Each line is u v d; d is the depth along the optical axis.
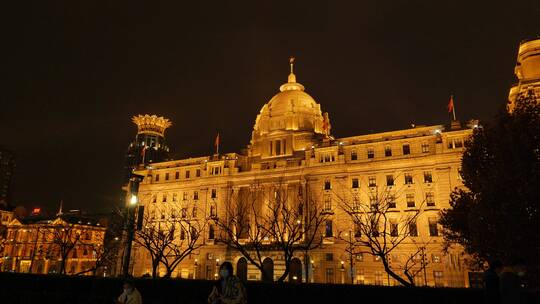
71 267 119.25
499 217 33.12
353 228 79.88
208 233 95.88
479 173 40.34
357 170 84.25
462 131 76.50
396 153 82.19
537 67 66.62
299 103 108.12
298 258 82.75
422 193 77.19
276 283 26.88
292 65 124.25
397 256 75.00
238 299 14.72
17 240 128.50
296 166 92.12
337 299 25.25
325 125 109.38
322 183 86.69
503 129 37.16
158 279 30.53
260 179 95.00
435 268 71.81
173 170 110.12
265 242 85.44
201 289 28.62
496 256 34.50
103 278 32.38
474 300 22.69
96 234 128.00
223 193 98.25
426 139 80.31
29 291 33.84
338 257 79.12
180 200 105.06
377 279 75.00
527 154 33.69
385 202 77.50
